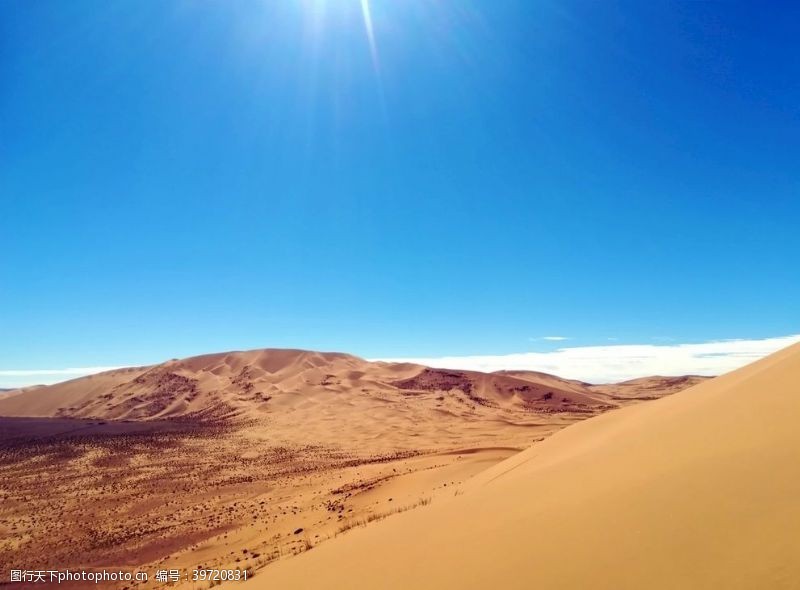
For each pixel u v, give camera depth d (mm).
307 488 33438
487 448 37906
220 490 35719
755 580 2854
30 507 33188
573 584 3795
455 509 9414
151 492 36125
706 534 3689
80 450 54094
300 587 7422
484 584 4543
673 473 5352
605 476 6777
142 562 21609
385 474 32781
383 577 6195
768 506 3699
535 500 7246
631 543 4090
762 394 7508
